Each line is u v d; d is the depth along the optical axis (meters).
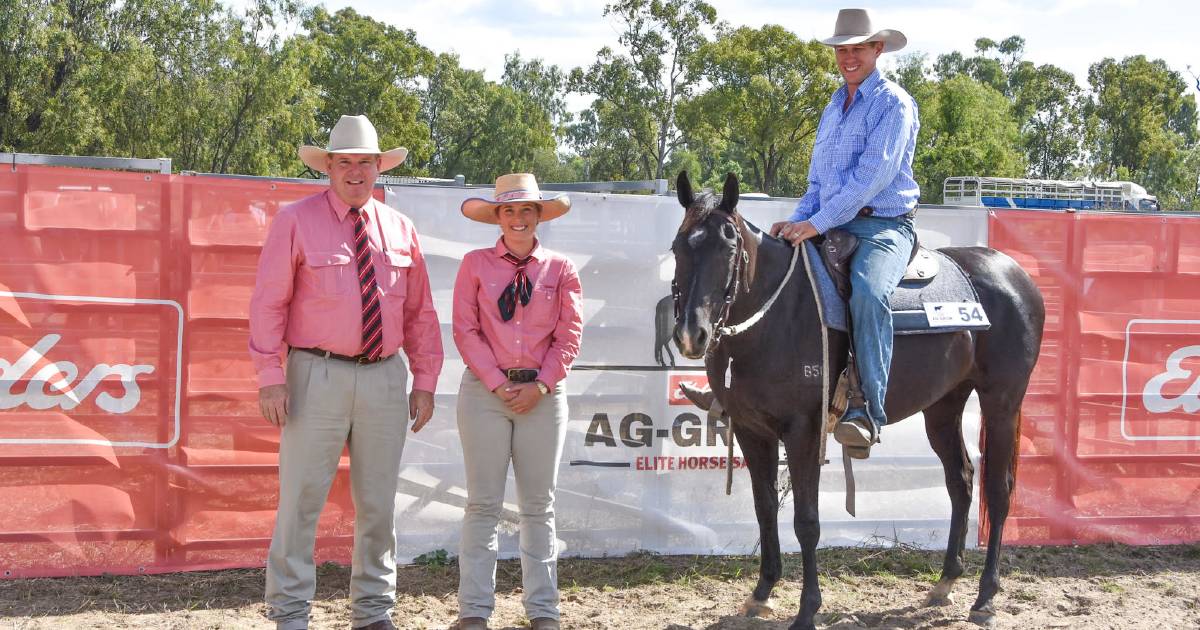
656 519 5.47
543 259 4.14
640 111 49.59
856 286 4.19
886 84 4.42
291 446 3.76
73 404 4.66
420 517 5.18
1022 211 5.84
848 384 4.20
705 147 55.16
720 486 5.57
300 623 3.80
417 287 4.06
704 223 3.79
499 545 5.30
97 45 33.59
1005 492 4.86
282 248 3.68
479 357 4.00
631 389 5.40
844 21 4.44
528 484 4.14
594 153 58.38
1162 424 6.05
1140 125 63.88
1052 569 5.50
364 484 3.92
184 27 35.16
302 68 39.78
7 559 4.62
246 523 4.94
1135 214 5.93
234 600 4.50
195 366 4.82
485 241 5.18
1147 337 5.99
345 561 5.05
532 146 69.69
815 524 4.17
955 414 4.99
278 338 3.71
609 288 5.34
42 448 4.63
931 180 47.16
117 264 4.68
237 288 4.85
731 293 3.80
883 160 4.25
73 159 4.70
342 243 3.76
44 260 4.59
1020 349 4.86
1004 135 55.09
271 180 4.89
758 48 45.25
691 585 5.02
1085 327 5.91
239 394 4.88
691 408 5.49
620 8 49.19
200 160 37.59
